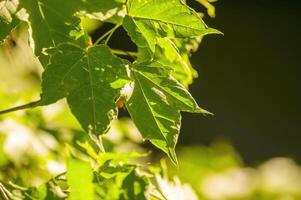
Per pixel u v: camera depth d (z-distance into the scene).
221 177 1.94
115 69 1.03
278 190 2.00
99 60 1.04
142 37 1.06
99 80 1.03
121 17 1.08
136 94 1.04
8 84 1.52
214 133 4.76
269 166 2.09
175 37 1.05
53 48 1.04
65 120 1.47
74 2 1.07
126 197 1.05
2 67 1.51
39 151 1.41
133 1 1.06
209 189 1.88
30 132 1.43
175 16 1.05
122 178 1.06
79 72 1.03
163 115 1.04
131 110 1.04
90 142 1.15
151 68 1.05
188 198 1.28
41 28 1.06
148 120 1.04
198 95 4.99
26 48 1.29
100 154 1.11
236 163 2.17
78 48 1.04
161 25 1.06
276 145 4.92
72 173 1.05
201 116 4.79
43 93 1.02
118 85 1.03
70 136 1.45
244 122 4.94
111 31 1.09
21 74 1.53
